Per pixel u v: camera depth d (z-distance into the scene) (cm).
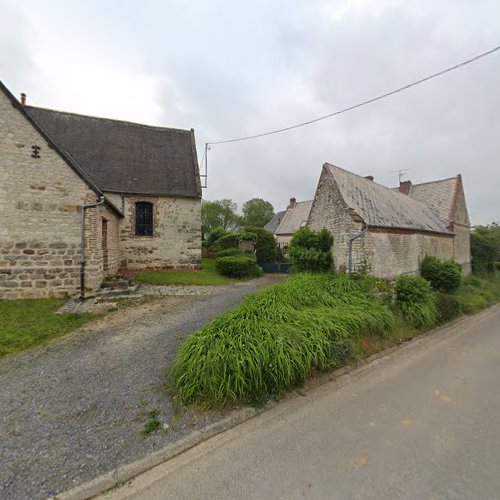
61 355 425
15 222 706
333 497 200
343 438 270
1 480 205
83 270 758
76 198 753
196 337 353
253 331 367
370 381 404
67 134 1272
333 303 573
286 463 235
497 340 646
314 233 991
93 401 309
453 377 432
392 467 232
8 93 697
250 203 5041
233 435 271
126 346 459
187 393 306
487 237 1878
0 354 424
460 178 1662
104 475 213
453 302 805
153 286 962
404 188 1847
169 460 237
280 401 331
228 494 201
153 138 1452
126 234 1213
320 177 1046
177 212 1297
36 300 703
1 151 691
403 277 758
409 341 599
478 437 279
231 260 1267
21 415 283
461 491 210
